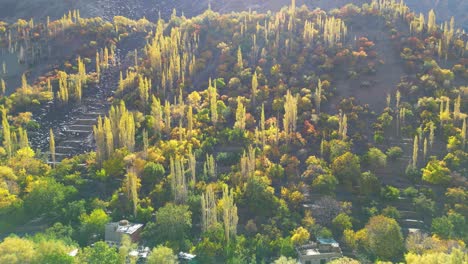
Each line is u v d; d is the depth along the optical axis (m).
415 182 175.75
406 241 144.62
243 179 169.50
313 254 140.00
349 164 172.38
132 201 162.25
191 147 186.00
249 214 161.38
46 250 127.81
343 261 126.69
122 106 198.25
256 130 187.62
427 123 193.62
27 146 190.62
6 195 161.25
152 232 151.25
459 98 193.75
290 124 194.62
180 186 162.62
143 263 137.75
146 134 185.62
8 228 157.75
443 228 148.50
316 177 170.88
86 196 171.62
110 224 150.62
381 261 132.38
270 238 149.00
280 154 183.62
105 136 187.88
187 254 142.62
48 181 167.62
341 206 159.62
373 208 161.00
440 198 169.00
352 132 197.38
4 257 122.75
